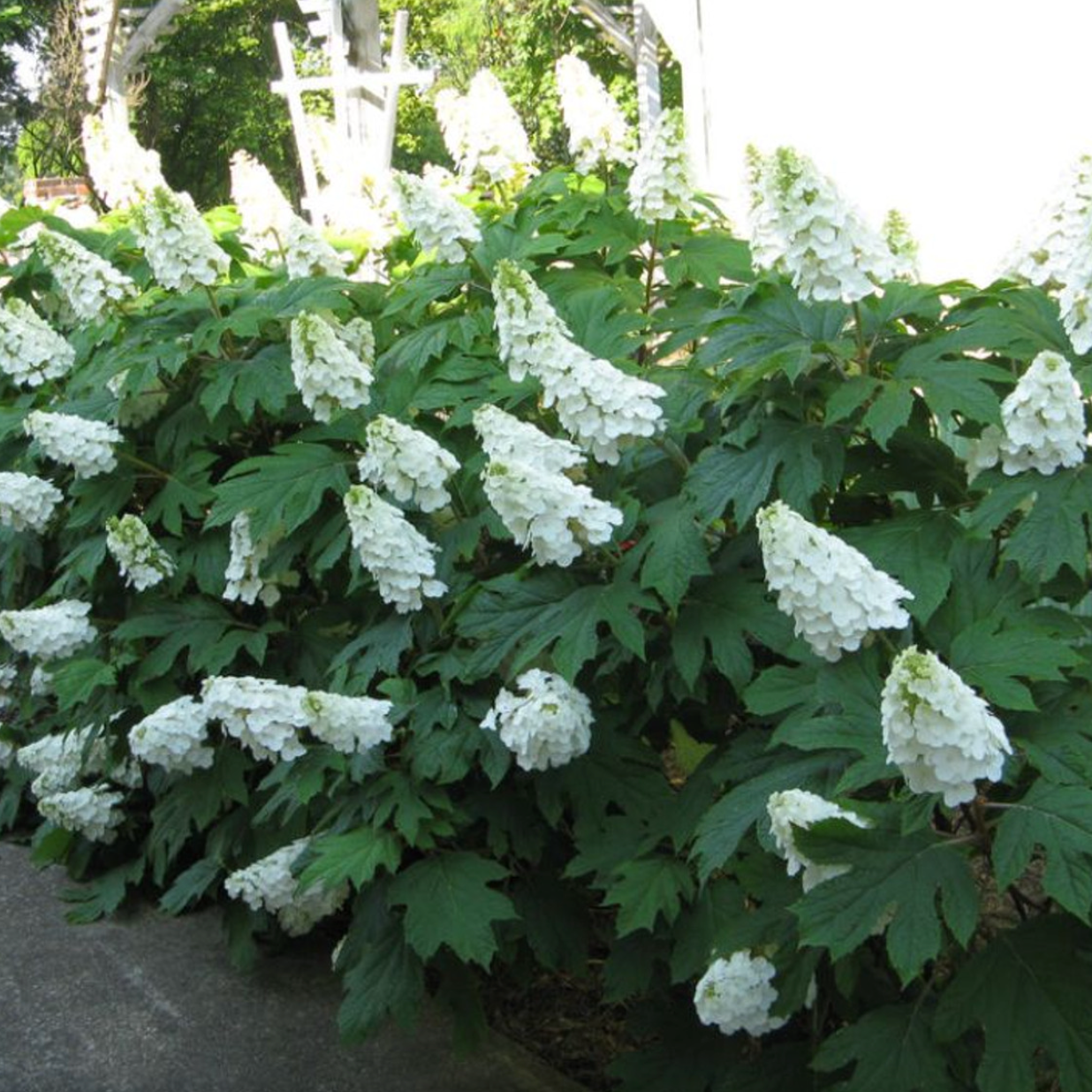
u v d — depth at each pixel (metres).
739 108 6.95
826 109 6.45
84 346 4.07
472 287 3.47
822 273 2.38
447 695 2.77
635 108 19.23
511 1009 3.20
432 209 3.32
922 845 1.96
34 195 11.85
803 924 1.90
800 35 6.52
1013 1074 1.90
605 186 3.89
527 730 2.53
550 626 2.51
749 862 2.28
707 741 2.83
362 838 2.75
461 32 21.67
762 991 2.19
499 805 2.86
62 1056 3.13
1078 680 2.23
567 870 2.66
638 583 2.56
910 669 1.79
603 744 2.72
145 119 28.22
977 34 5.74
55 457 3.52
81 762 3.74
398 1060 3.01
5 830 4.54
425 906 2.68
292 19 29.52
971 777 1.83
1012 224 5.73
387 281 4.53
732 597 2.52
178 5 14.02
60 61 22.45
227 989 3.36
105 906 3.79
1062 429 2.19
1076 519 2.17
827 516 2.75
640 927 2.45
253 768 3.48
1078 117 5.43
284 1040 3.12
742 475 2.49
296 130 11.41
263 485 3.12
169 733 3.21
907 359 2.44
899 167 6.14
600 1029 3.09
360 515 2.70
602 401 2.53
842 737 2.05
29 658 4.46
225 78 29.38
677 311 3.42
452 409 3.39
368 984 2.82
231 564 3.34
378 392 3.38
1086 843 1.84
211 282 3.40
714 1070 2.49
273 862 3.06
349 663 3.16
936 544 2.36
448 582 2.91
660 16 7.20
